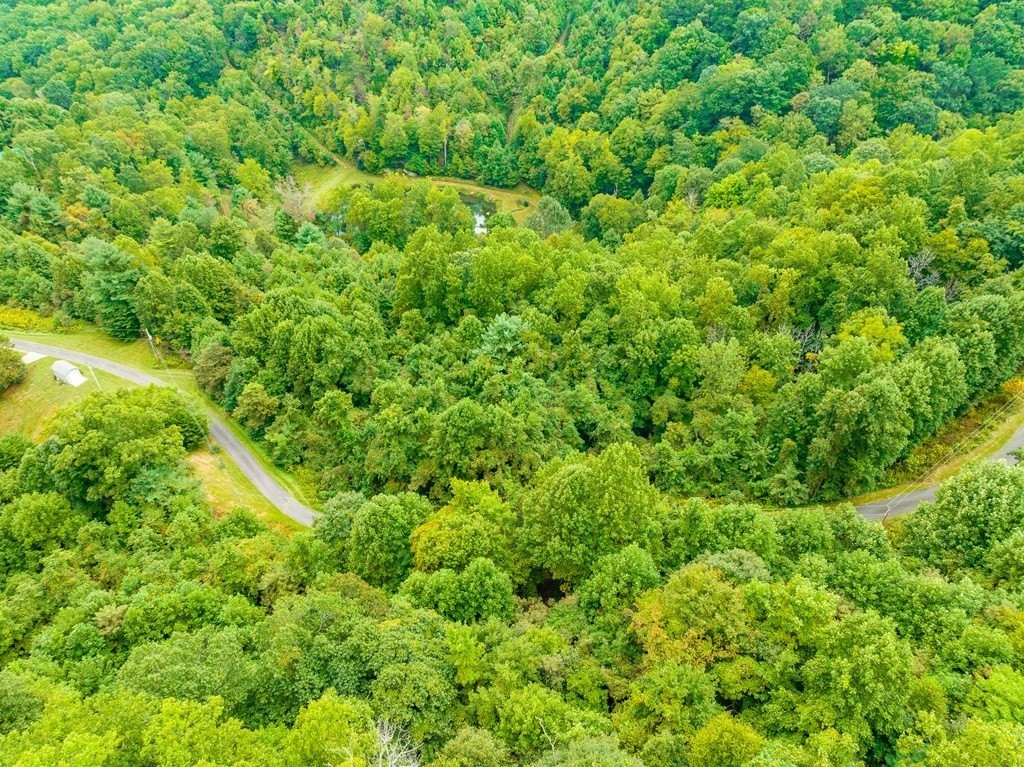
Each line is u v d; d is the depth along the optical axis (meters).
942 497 61.66
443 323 114.12
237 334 104.31
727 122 182.38
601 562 57.16
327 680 46.78
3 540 68.31
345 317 107.00
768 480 79.44
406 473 81.81
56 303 120.62
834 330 94.75
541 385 94.19
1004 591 48.84
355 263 141.75
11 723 40.75
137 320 116.06
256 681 45.41
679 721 41.53
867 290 92.00
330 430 95.44
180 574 63.69
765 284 99.69
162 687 42.34
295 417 96.19
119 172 167.00
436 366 100.88
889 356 81.06
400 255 146.00
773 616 46.62
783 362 90.50
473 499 68.38
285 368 101.31
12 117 185.00
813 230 105.88
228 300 117.94
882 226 98.44
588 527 60.75
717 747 38.09
